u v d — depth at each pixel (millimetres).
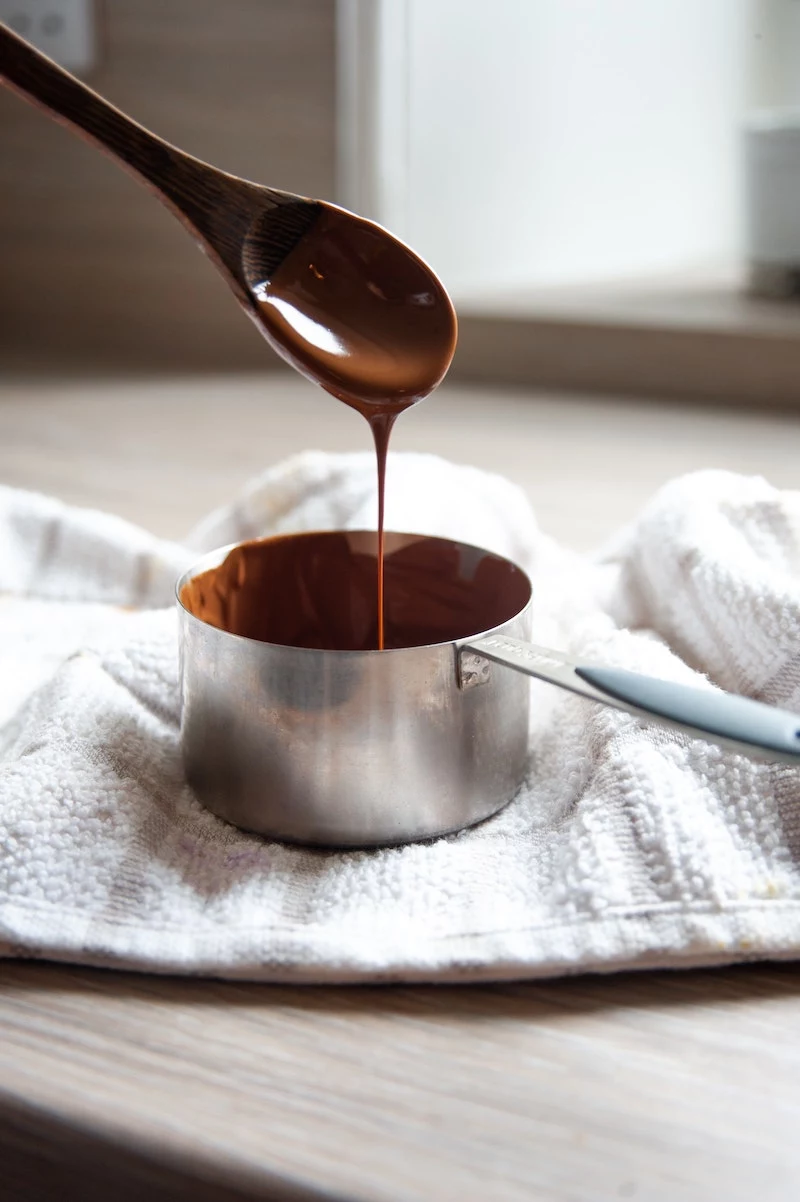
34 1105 292
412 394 392
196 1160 280
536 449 753
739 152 992
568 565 530
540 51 1039
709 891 328
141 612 480
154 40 956
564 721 396
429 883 341
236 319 1011
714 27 1209
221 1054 305
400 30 913
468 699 351
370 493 526
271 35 922
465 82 976
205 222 377
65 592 532
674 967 327
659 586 449
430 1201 269
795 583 406
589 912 327
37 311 1094
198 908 339
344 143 928
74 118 370
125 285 1048
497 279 1060
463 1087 295
